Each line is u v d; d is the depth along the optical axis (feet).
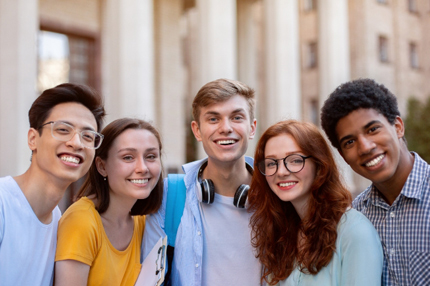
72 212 6.14
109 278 6.21
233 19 33.14
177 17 44.62
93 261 6.09
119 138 6.53
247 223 7.38
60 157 5.54
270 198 7.00
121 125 6.58
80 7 36.99
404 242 6.20
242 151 7.29
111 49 29.04
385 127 6.30
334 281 5.98
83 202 6.39
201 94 7.29
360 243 5.77
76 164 5.61
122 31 28.58
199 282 6.97
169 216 7.50
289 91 38.04
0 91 22.89
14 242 5.22
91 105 5.89
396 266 6.28
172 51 44.04
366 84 6.52
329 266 6.11
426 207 6.07
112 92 28.84
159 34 43.04
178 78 44.47
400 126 6.59
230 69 32.14
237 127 7.15
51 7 35.22
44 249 5.61
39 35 34.91
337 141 6.89
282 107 37.63
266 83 38.88
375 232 5.99
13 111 22.62
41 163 5.53
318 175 6.46
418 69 70.03
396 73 67.21
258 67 72.84
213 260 7.21
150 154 6.69
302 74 68.90
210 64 31.76
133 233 6.99
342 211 6.15
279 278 6.66
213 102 7.13
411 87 68.54
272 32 38.42
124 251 6.64
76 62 37.04
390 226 6.44
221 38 31.91
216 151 7.18
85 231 5.90
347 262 5.82
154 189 7.18
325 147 6.52
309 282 6.25
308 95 68.13
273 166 6.58
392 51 66.90
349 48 64.13
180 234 7.27
